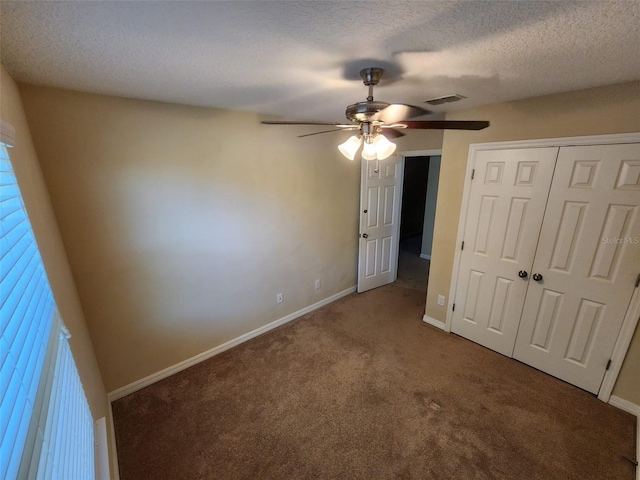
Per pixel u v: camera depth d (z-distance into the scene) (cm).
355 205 372
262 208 279
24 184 116
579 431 186
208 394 224
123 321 216
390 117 158
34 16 92
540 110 210
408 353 269
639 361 193
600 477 159
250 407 211
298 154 296
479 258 266
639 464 159
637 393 197
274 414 204
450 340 288
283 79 162
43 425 70
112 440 173
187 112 219
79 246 189
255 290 291
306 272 336
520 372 241
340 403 212
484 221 257
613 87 180
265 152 270
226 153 245
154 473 166
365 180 365
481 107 239
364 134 163
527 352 247
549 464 166
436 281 307
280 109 240
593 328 210
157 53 125
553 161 210
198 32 107
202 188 236
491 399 213
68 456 84
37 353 78
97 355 208
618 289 196
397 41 117
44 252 120
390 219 410
